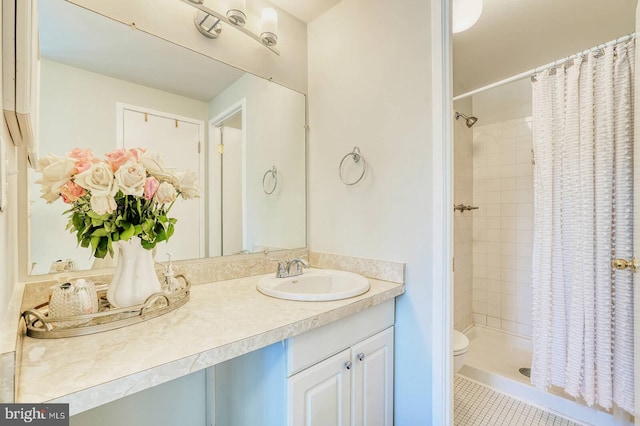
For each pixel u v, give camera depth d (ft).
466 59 6.84
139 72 3.80
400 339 4.27
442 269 3.84
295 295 3.50
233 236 4.69
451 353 3.88
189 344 2.29
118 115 3.65
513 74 7.58
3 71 1.76
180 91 4.16
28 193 2.94
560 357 4.95
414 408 4.12
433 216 3.92
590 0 4.93
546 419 5.02
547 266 5.11
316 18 5.55
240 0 4.21
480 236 8.61
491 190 8.41
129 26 3.70
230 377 3.85
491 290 8.41
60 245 3.14
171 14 4.04
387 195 4.46
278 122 5.27
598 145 4.61
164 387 3.96
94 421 3.39
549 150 5.14
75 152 2.60
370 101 4.69
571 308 4.83
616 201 4.45
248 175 4.87
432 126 3.93
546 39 6.06
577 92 4.84
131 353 2.12
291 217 5.46
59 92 3.24
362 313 3.73
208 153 4.43
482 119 8.57
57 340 2.31
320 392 3.17
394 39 4.38
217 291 3.90
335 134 5.24
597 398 4.54
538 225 5.29
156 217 2.94
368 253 4.73
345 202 5.08
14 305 2.28
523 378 5.91
